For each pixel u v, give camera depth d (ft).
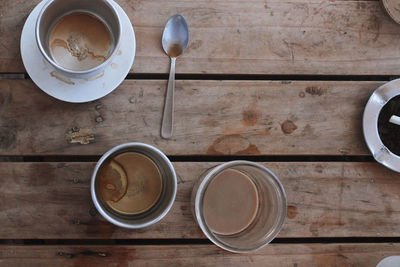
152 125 2.43
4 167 2.38
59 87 2.31
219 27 2.46
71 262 2.40
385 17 2.52
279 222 2.20
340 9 2.51
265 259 2.45
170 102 2.43
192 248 2.44
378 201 2.48
